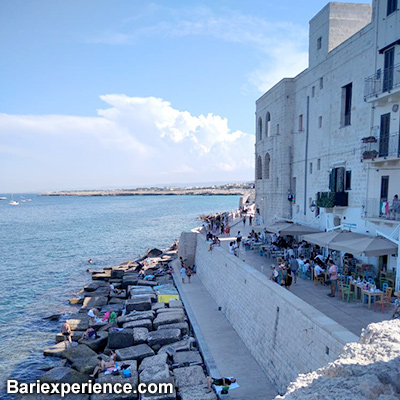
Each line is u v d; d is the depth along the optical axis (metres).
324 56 27.84
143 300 27.42
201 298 28.31
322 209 27.81
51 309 30.61
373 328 9.99
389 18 19.59
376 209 20.53
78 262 51.78
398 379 7.13
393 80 18.88
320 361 12.03
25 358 21.55
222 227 41.53
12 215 156.12
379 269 19.97
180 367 17.84
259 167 44.84
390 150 19.22
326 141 27.48
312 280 21.55
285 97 34.44
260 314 17.95
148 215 137.25
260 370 16.64
